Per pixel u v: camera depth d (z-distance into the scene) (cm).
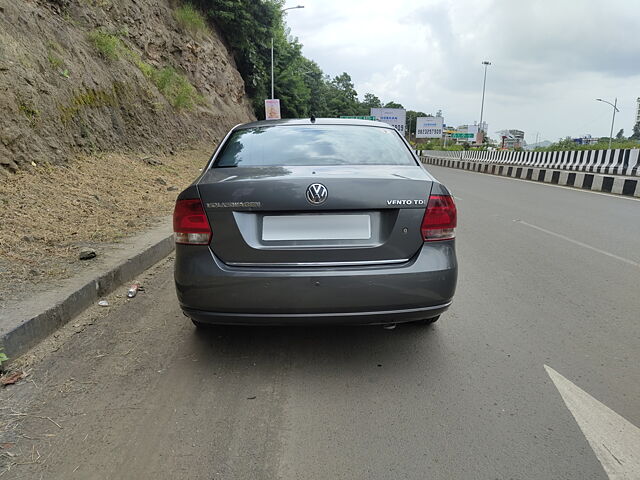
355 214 288
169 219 680
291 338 350
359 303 282
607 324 384
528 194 1324
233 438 235
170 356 320
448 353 330
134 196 785
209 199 286
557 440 235
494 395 276
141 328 362
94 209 659
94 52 1128
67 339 339
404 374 300
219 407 262
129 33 1609
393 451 227
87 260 464
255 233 285
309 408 262
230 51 3134
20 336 308
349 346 339
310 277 278
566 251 633
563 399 273
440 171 2553
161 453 223
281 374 299
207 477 208
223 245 285
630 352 334
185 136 1556
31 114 736
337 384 287
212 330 361
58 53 914
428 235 295
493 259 588
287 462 218
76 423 244
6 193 597
